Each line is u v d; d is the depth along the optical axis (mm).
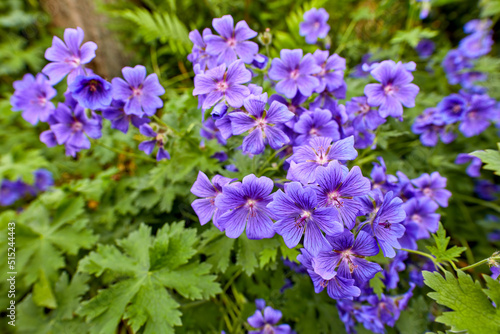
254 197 237
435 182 317
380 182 301
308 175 234
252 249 312
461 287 252
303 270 347
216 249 326
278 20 587
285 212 219
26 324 354
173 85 558
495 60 520
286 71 286
